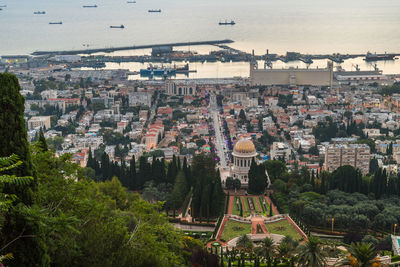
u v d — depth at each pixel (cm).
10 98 11819
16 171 11650
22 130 11969
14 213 10819
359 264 18288
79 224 13950
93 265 13200
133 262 14012
